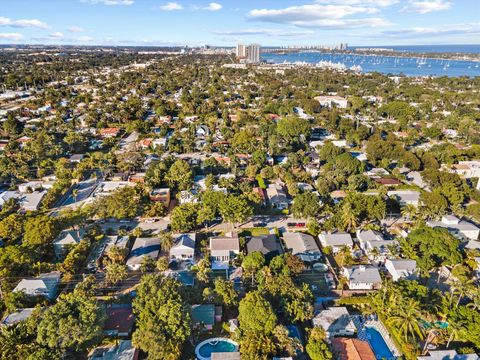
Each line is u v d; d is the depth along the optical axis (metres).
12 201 106.69
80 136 166.38
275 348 56.50
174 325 57.16
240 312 61.84
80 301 59.59
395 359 59.69
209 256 85.69
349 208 94.56
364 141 180.25
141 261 81.88
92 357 56.91
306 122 180.88
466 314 60.28
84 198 118.25
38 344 54.38
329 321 64.81
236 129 197.00
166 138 182.38
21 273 75.25
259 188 123.75
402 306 62.53
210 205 99.69
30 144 152.25
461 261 80.38
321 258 86.88
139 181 123.94
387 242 89.25
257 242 88.38
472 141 176.88
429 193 107.44
